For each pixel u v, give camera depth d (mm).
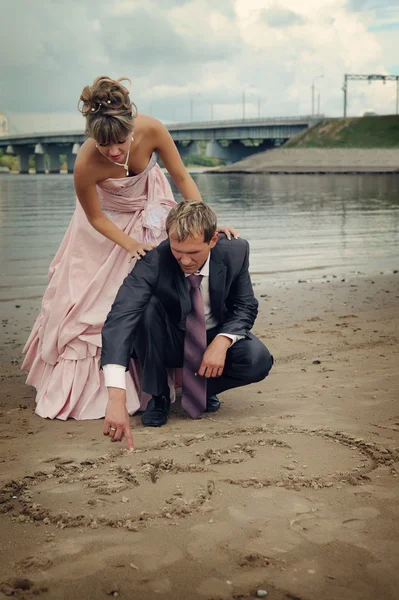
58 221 14320
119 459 2615
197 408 3135
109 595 1708
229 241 3064
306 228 12953
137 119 3295
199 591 1723
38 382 3592
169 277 2969
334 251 9664
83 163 3188
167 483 2371
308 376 3775
